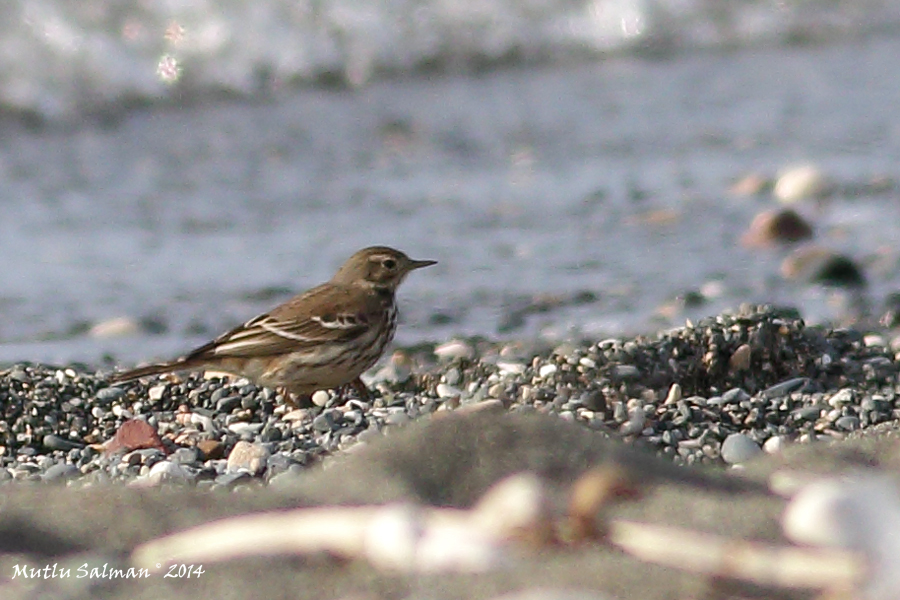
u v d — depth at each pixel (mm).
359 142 24234
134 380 11398
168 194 20938
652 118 25312
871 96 26266
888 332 12727
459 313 14461
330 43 28203
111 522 5875
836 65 29312
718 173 21203
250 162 22984
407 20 29016
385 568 4961
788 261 15641
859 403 10320
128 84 26031
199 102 26719
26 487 6297
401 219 19266
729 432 9758
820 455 7086
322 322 10938
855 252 16609
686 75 29047
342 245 18016
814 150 22219
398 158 23156
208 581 5102
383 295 11477
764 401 10312
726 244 17484
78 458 9930
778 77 28453
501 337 13164
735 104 26219
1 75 25000
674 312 14141
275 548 5215
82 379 11297
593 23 30688
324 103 27203
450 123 25500
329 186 21312
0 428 10477
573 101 27031
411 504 5711
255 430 10281
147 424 9930
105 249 17859
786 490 6461
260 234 18672
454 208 19797
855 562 4402
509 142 23891
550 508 5117
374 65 28594
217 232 18844
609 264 16578
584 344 11625
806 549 5004
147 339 13992
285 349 10867
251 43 27359
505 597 4566
